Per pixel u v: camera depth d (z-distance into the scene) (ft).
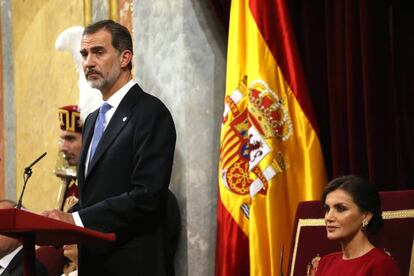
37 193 34.19
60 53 32.96
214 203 25.81
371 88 21.53
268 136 23.16
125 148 19.92
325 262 17.87
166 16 26.76
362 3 21.74
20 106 35.91
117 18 29.78
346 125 22.48
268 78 23.41
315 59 23.82
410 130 21.67
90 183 20.11
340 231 17.06
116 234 19.44
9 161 36.60
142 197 19.15
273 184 22.91
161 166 19.58
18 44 36.19
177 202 25.73
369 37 21.63
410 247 17.52
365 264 16.67
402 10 21.89
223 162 24.31
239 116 24.17
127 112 20.33
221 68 26.32
